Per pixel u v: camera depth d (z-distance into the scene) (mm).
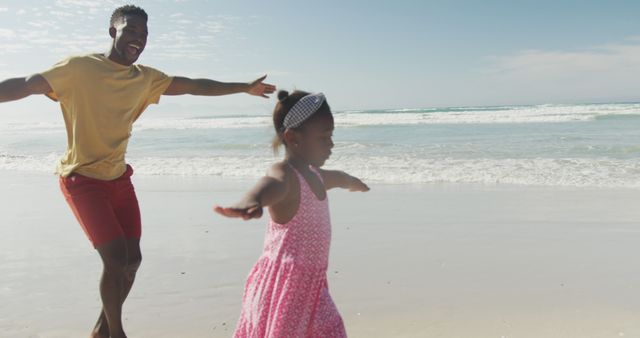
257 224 7328
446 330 3852
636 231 6582
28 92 3182
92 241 3434
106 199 3445
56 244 6492
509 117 29812
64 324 4086
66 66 3309
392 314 4191
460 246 6141
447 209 8141
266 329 2393
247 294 2531
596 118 27578
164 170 13312
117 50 3475
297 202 2395
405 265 5473
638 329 3795
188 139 22625
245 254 5930
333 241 6484
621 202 8273
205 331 3914
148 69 3729
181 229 7195
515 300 4441
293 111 2398
